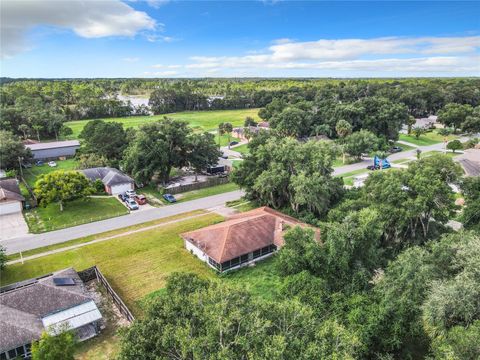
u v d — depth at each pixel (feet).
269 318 67.72
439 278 83.56
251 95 645.10
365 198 143.13
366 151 286.05
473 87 568.00
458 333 65.26
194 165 232.73
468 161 228.22
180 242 151.94
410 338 87.76
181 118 517.14
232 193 215.31
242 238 137.59
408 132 386.93
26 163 281.13
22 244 149.07
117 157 263.49
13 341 87.86
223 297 68.23
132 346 64.34
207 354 59.31
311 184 156.04
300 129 358.84
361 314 84.58
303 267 106.42
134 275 126.82
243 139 380.78
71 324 95.30
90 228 165.07
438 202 127.24
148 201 201.46
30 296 100.58
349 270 107.14
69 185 180.34
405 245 132.46
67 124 463.42
